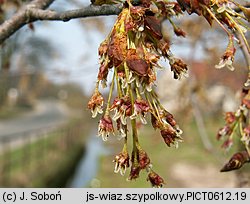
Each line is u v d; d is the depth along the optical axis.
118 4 1.63
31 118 47.53
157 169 15.72
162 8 1.47
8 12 3.32
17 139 22.62
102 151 24.55
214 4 1.44
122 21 1.40
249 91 2.09
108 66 1.39
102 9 1.66
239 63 4.49
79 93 39.94
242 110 2.12
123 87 1.35
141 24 1.38
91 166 20.67
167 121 1.40
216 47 5.31
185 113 6.53
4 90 6.55
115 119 1.36
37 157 16.23
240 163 1.88
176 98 6.71
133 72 1.33
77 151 23.27
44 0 2.34
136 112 1.33
